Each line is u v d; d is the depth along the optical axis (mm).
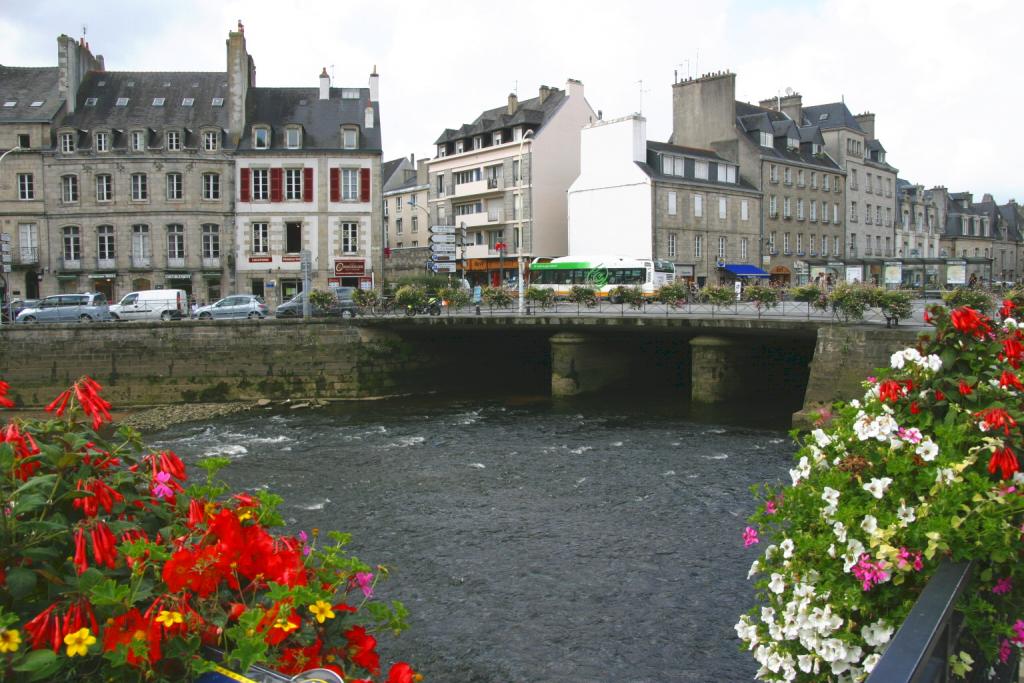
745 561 12672
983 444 4250
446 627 10594
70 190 48625
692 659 9656
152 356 33812
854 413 4676
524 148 58844
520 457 20781
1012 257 99500
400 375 35844
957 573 3299
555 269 49375
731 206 58969
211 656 2807
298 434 25250
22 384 33344
